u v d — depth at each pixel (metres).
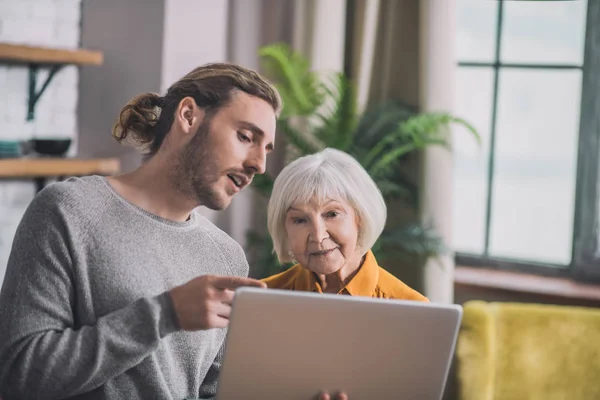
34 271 1.68
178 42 4.01
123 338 1.62
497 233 4.30
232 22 4.26
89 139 4.18
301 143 3.95
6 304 1.67
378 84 4.23
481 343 3.06
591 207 4.07
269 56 3.99
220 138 1.79
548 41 4.14
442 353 1.68
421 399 1.70
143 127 1.87
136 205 1.82
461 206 4.36
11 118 3.85
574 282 4.09
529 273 4.22
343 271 2.17
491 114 4.28
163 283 1.80
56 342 1.62
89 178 1.83
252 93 1.82
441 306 1.65
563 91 4.14
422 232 3.85
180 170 1.81
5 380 1.65
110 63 4.09
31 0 3.90
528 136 4.21
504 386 3.06
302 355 1.64
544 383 3.06
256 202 4.41
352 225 2.09
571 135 4.13
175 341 1.85
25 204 3.92
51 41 4.02
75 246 1.71
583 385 3.04
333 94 3.86
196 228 1.92
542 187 4.21
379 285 2.19
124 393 1.76
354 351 1.65
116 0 4.06
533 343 3.07
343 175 2.08
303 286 2.19
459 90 4.33
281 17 4.27
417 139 3.80
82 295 1.71
